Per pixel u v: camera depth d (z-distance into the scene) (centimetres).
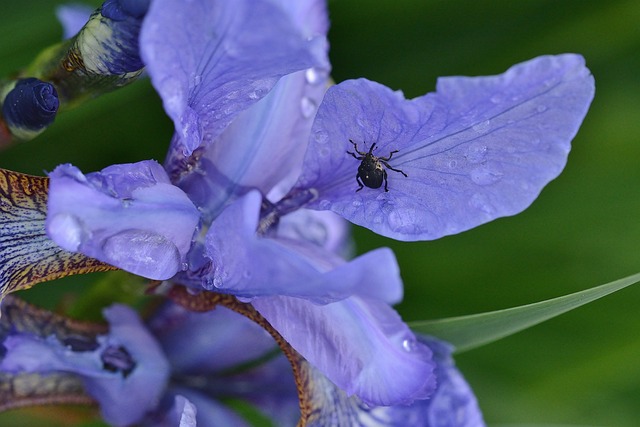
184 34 24
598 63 35
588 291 26
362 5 35
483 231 35
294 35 24
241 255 25
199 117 26
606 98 35
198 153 27
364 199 27
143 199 25
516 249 35
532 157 26
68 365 29
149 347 29
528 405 35
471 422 28
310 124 28
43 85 26
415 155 26
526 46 35
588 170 35
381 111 26
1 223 26
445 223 26
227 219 26
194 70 24
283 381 31
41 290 35
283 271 24
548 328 35
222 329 30
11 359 28
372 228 26
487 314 27
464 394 28
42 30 34
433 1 35
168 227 26
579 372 35
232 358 30
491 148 26
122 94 35
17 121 27
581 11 35
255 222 25
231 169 27
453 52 36
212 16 24
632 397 35
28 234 26
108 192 25
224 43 24
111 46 26
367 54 36
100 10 26
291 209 27
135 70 26
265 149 27
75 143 35
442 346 28
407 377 26
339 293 24
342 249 32
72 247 24
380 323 26
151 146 36
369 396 26
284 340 27
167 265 26
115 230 25
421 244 35
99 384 29
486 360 35
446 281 35
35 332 29
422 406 28
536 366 35
